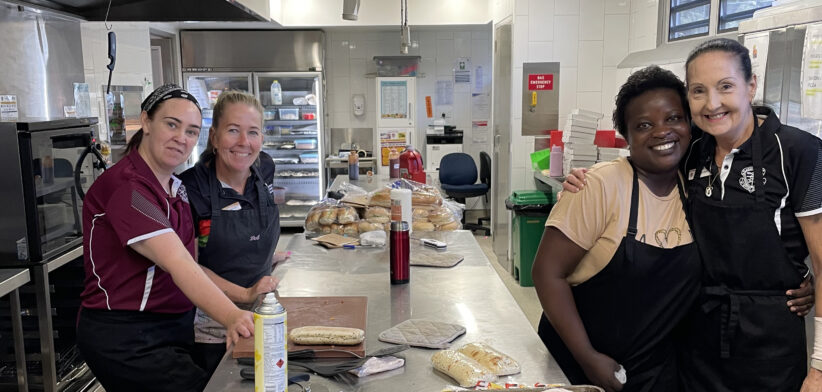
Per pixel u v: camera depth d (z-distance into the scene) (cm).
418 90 767
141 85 535
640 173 170
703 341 170
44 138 294
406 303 196
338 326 165
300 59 691
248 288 216
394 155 511
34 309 296
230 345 147
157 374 186
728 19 379
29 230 289
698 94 157
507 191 559
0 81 327
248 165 215
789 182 155
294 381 138
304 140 716
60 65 374
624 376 168
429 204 319
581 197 168
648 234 166
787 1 260
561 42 523
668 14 453
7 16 331
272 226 231
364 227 299
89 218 184
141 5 335
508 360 146
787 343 161
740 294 162
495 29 607
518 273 513
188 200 210
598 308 174
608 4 518
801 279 162
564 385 131
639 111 162
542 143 538
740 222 159
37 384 303
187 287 161
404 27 493
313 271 235
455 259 247
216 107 213
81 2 340
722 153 165
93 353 184
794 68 239
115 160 443
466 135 778
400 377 143
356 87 759
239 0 357
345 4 411
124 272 181
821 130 227
